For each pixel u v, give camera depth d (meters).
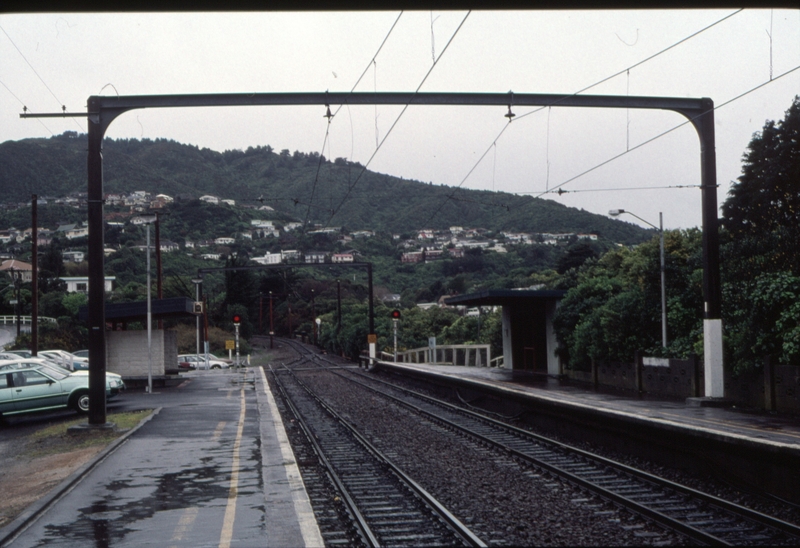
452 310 82.56
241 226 183.00
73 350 61.44
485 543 8.88
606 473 13.66
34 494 11.93
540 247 114.12
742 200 38.59
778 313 19.94
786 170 35.47
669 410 19.12
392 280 131.75
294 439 19.09
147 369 35.25
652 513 10.02
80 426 18.47
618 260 48.22
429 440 18.47
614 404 20.97
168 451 15.10
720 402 20.20
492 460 15.27
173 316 39.97
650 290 28.38
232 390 32.25
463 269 123.94
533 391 25.73
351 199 155.25
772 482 11.88
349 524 10.09
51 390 23.22
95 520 9.63
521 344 38.69
